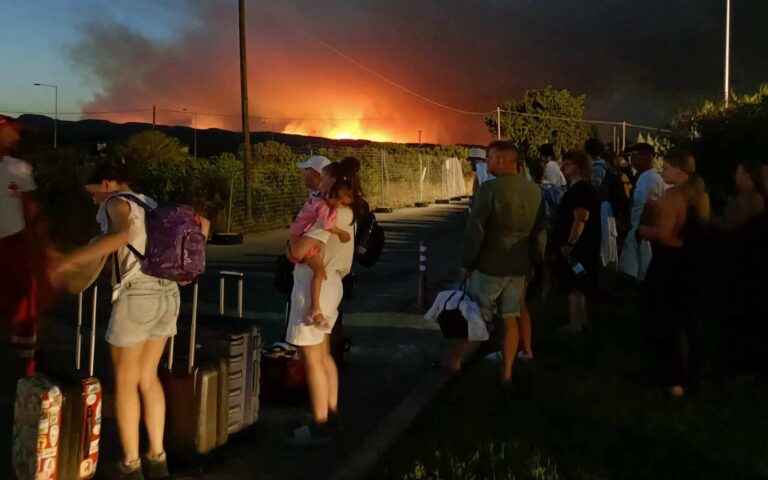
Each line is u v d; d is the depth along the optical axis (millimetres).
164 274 4266
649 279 6090
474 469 4617
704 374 6754
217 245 17359
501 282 6113
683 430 5363
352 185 5125
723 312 6711
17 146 6598
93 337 4727
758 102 14414
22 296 6547
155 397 4504
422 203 32875
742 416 5680
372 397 6344
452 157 44656
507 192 5938
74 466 4094
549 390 6254
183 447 4734
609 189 8609
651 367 6203
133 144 27859
